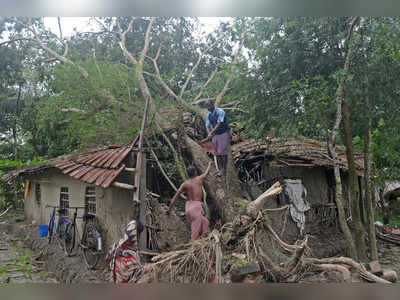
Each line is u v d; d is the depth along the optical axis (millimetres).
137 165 5281
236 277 3551
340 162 8227
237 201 5879
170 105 8852
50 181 9828
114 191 6383
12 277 6691
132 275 4012
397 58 4492
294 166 7605
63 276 6219
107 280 5406
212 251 3881
